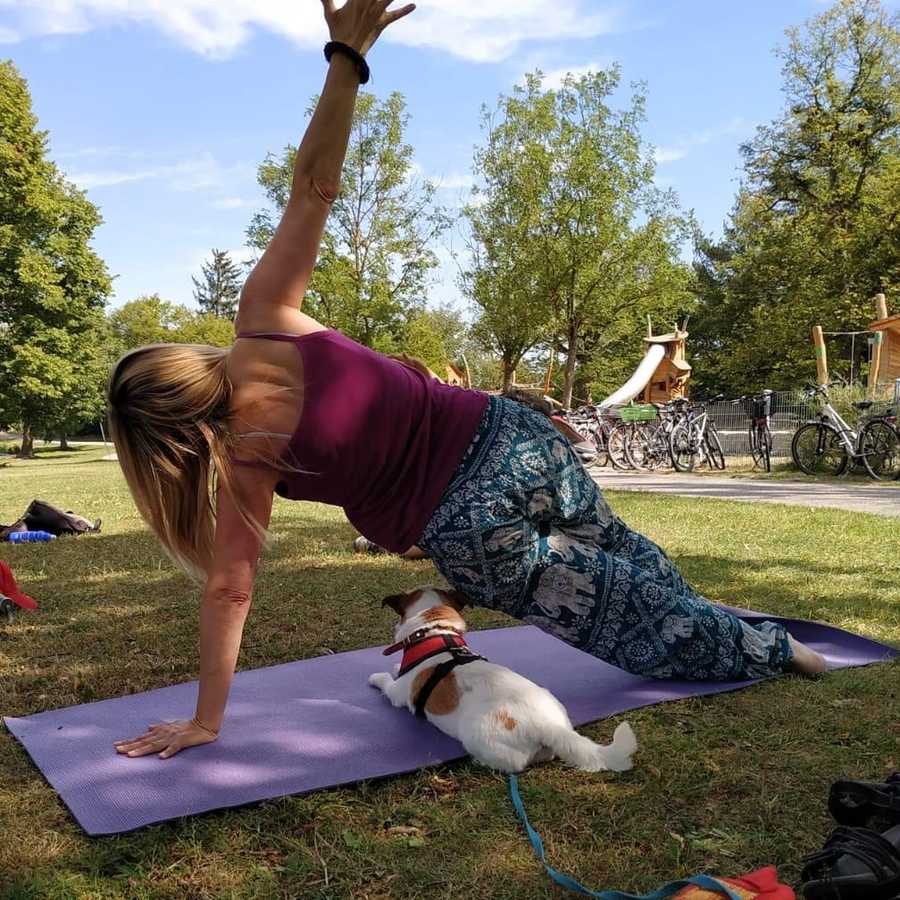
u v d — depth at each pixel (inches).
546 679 135.5
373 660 147.7
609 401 820.6
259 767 102.6
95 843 86.7
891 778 79.6
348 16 98.7
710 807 93.2
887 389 584.1
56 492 526.6
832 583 205.5
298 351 99.9
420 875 80.7
